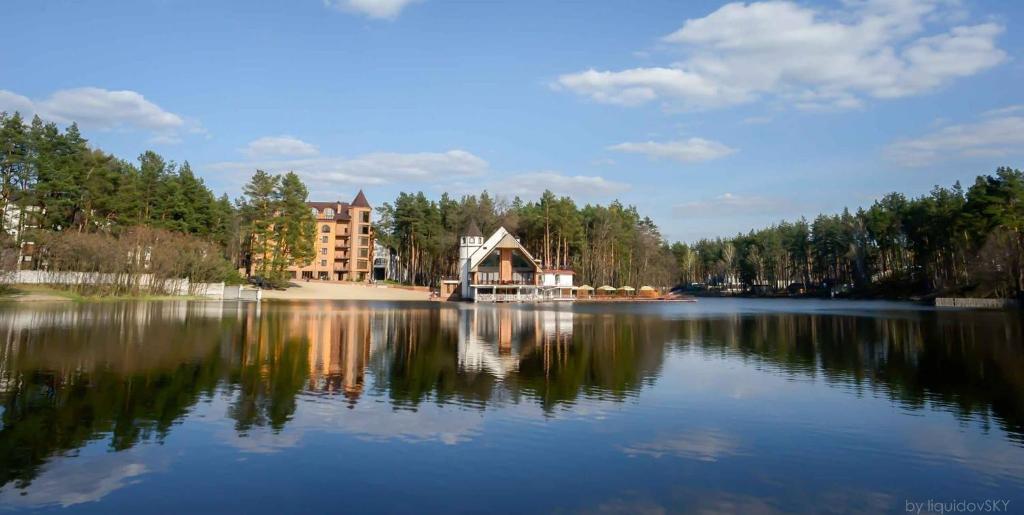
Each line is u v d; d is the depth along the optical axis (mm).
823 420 14078
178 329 33344
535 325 42625
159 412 13969
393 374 20016
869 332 37875
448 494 9102
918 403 16000
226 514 8242
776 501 9016
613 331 38188
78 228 68812
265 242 90062
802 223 156500
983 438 12602
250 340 28922
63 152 67938
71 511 8281
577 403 15695
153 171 80688
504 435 12461
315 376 19250
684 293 169125
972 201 80250
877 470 10523
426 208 115062
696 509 8633
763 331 38844
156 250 68938
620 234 120438
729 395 16969
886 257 121000
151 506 8500
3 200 57375
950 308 71438
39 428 12438
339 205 124625
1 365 19969
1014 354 26219
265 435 12195
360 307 64688
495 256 94062
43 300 55969
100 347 24859
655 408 15203
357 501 8766
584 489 9367
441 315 53062
